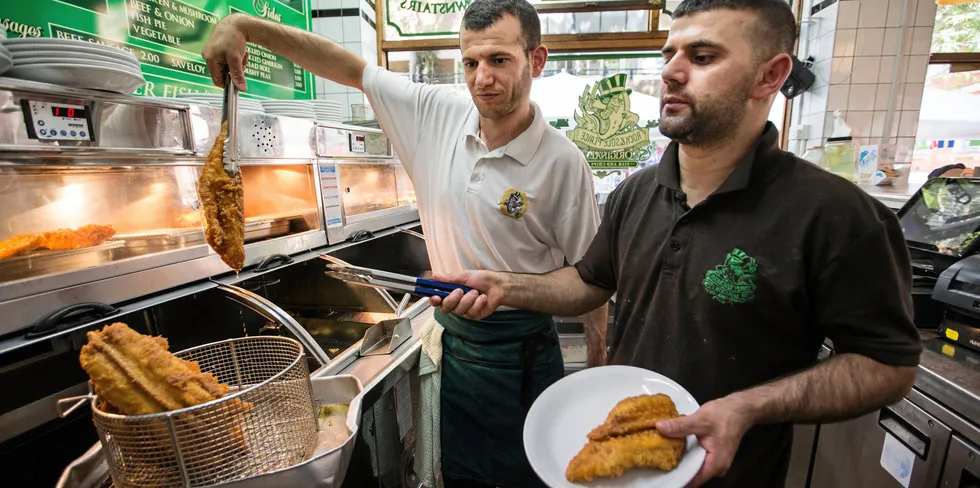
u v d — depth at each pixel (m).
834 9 2.77
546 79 3.12
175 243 1.31
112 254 1.17
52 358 0.98
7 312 0.94
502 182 1.30
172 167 1.28
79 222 1.11
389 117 1.49
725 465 0.63
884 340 0.71
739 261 0.79
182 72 1.99
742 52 0.72
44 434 0.97
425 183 1.44
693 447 0.67
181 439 0.64
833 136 2.86
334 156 1.92
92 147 1.06
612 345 1.07
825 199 0.74
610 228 1.08
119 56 1.08
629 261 0.98
